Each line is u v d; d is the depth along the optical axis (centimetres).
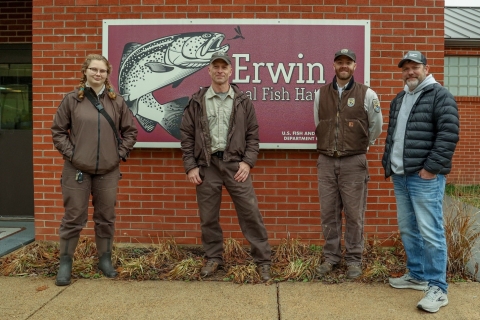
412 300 345
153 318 315
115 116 379
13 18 591
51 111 481
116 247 454
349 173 386
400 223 364
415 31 461
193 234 480
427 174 329
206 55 467
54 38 478
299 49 462
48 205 486
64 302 341
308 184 473
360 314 321
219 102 383
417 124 334
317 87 464
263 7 467
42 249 453
